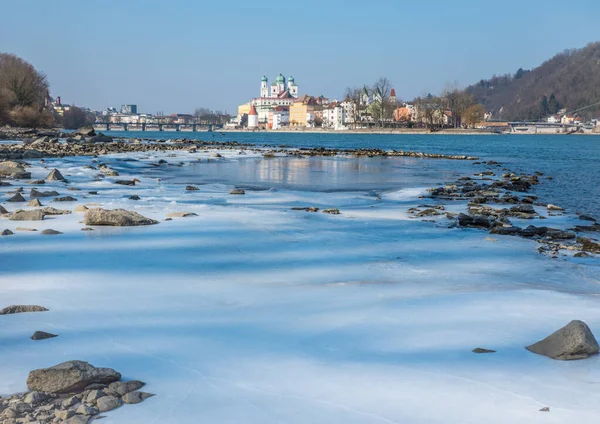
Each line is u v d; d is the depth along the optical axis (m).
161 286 10.80
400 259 13.88
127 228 16.91
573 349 7.35
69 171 35.84
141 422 5.70
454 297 10.25
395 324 8.69
